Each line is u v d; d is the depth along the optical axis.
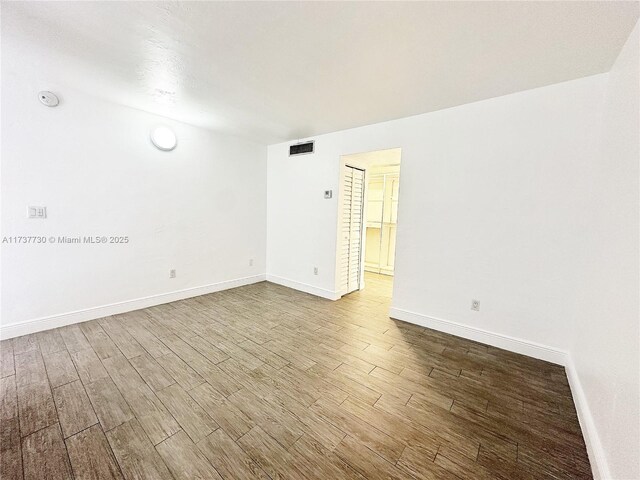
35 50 1.83
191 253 3.58
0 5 1.38
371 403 1.72
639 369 1.00
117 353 2.22
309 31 1.53
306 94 2.37
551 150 2.12
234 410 1.63
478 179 2.46
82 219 2.66
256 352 2.31
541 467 1.30
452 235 2.64
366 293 4.07
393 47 1.66
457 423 1.56
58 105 2.43
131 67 2.02
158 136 3.09
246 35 1.59
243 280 4.27
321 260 3.80
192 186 3.50
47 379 1.86
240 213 4.10
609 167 1.66
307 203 3.89
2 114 2.18
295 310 3.30
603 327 1.46
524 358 2.28
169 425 1.50
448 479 1.23
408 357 2.28
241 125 3.33
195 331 2.66
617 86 1.64
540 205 2.19
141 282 3.15
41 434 1.42
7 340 2.33
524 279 2.30
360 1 1.28
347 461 1.31
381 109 2.66
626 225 1.30
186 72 2.06
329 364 2.15
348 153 3.38
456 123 2.55
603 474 1.15
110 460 1.29
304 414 1.61
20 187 2.31
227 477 1.22
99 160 2.71
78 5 1.38
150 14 1.43
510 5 1.28
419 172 2.80
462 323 2.64
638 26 1.34
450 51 1.68
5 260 2.29
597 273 1.69
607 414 1.25
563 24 1.40
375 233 5.77
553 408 1.70
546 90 2.12
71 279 2.65
